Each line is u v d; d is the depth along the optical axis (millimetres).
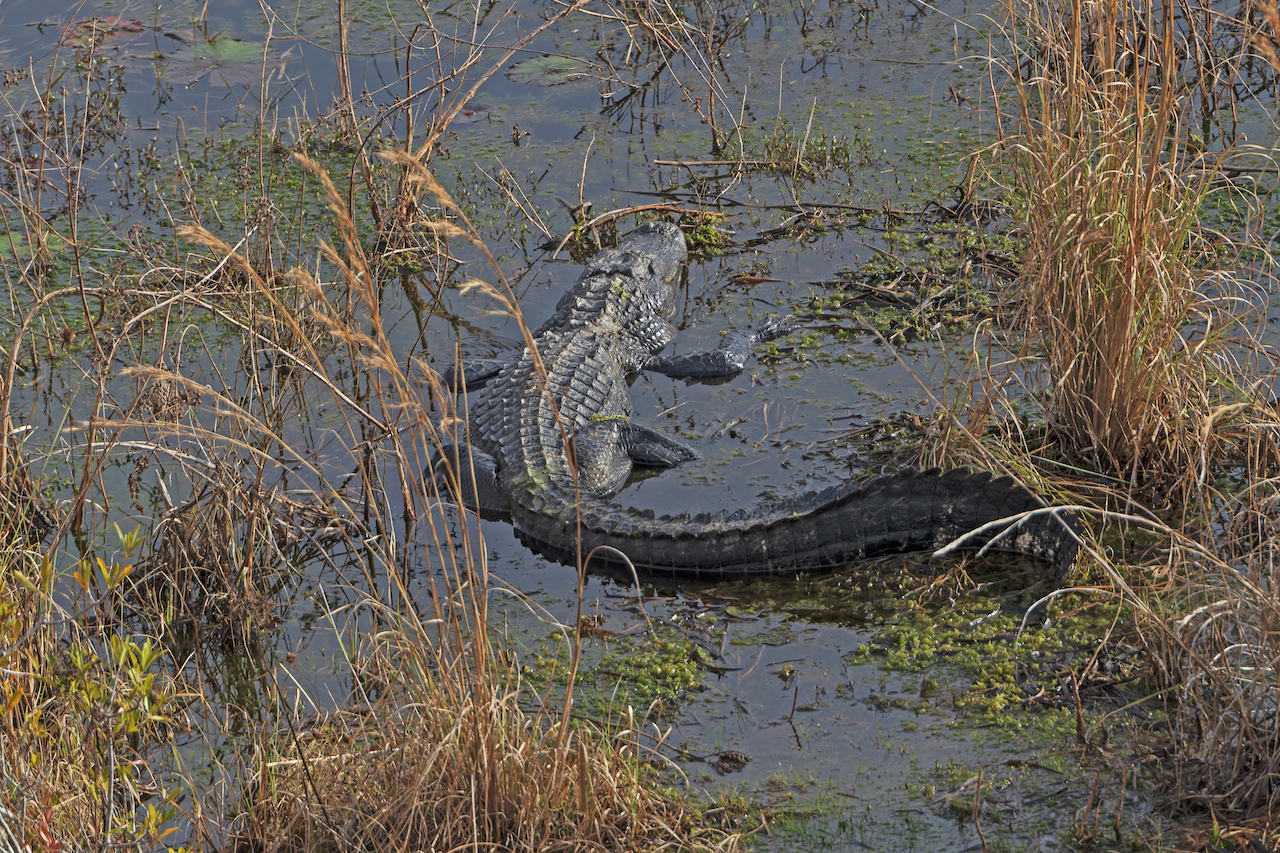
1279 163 27609
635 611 18016
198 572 18906
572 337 25781
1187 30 30859
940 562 18266
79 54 39188
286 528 19797
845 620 17234
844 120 34750
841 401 23094
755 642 16906
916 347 24453
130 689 14719
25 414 24078
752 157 33562
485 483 21578
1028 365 21719
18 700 13125
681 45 37625
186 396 21531
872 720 14922
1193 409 18438
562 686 16234
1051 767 13578
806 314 26562
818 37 40125
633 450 22453
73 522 20609
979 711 14805
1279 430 16891
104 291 22625
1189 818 12484
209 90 37969
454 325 27969
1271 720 12844
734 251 29766
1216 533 17016
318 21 42094
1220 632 13758
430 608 18484
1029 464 18875
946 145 32562
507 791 12781
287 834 13281
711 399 24062
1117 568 16781
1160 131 17328
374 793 13398
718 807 13594
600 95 37594
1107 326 18281
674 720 15336
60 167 27047
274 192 32781
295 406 24000
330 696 16625
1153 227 17969
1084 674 14898
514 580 19156
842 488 18359
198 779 15258
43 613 15516
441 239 29812
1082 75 19062
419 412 13375
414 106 36125
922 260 27531
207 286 27391
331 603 18953
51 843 11906
